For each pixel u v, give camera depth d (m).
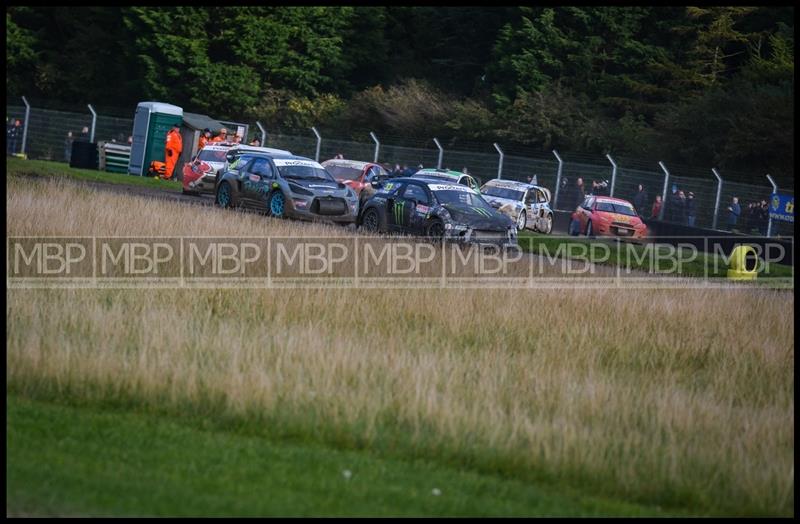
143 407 35.03
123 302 51.12
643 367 47.00
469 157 155.00
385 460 31.53
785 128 162.12
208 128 153.62
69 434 31.44
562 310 55.81
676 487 30.31
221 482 27.98
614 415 36.16
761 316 59.28
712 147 170.25
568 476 31.12
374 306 53.19
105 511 24.94
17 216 68.38
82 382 36.22
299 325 47.75
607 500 29.86
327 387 36.19
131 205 77.88
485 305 55.56
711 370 47.84
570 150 194.00
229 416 34.09
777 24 197.25
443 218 85.88
